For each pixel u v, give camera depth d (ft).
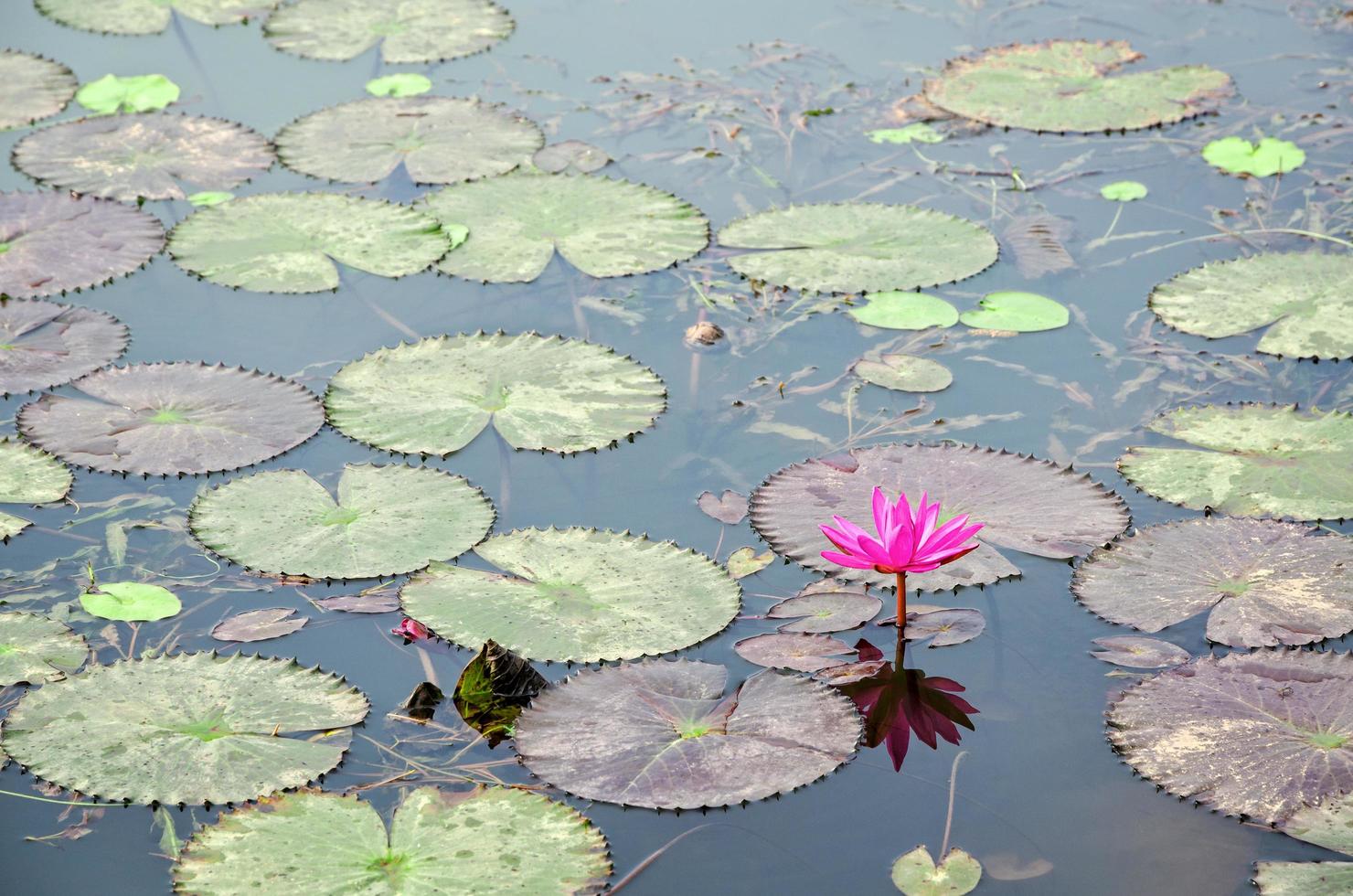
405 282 12.77
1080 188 14.34
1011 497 9.32
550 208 13.75
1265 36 18.10
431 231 13.30
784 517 9.27
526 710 7.57
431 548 8.97
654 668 7.86
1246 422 10.07
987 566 8.75
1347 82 16.52
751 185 14.49
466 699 7.68
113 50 18.16
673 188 14.42
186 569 8.97
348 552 8.92
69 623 8.46
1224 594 8.30
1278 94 16.31
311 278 12.55
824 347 11.64
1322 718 7.29
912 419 10.55
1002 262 12.91
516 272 12.62
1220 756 7.14
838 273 12.60
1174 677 7.75
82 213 13.71
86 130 15.57
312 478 9.75
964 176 14.69
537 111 16.25
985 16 19.06
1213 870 6.54
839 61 17.62
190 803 6.88
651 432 10.42
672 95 16.61
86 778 7.03
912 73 17.25
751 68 17.40
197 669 7.91
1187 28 18.40
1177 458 9.74
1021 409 10.64
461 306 12.30
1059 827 6.87
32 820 6.86
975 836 6.82
